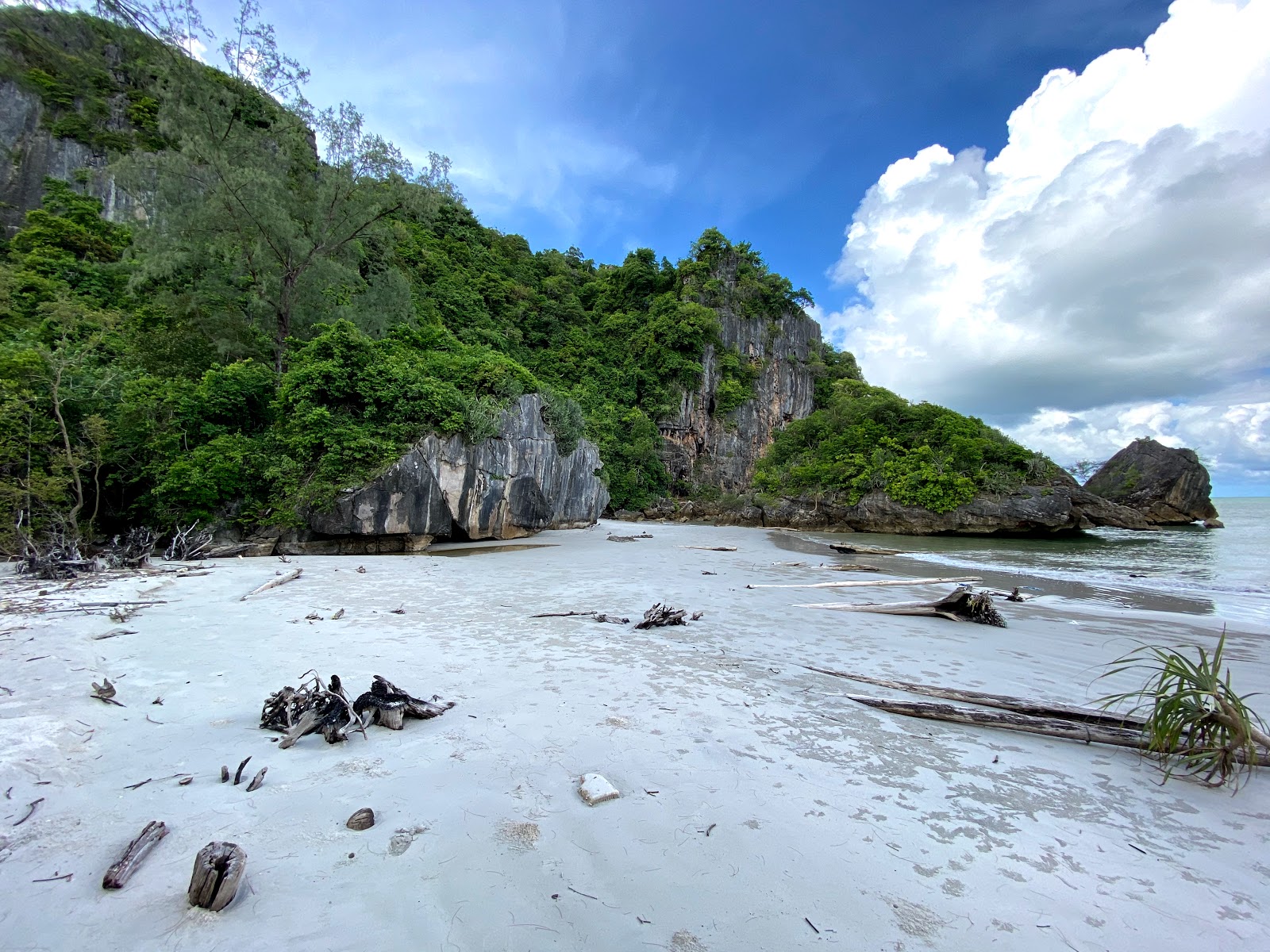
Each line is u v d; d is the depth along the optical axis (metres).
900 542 32.62
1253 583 15.82
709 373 75.12
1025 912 2.43
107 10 13.66
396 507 17.72
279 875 2.47
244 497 17.23
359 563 14.85
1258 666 7.23
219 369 19.91
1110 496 53.00
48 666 5.22
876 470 43.31
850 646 7.52
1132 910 2.48
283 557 15.47
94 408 15.88
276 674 5.33
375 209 25.75
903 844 2.93
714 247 85.31
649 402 70.06
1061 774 3.91
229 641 6.53
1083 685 6.05
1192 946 2.26
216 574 12.01
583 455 31.36
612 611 9.46
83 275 26.77
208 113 23.64
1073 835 3.11
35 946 2.03
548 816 3.03
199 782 3.26
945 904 2.46
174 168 21.95
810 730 4.44
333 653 6.13
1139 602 12.56
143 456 16.47
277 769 3.46
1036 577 16.91
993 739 4.50
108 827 2.79
